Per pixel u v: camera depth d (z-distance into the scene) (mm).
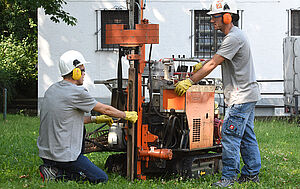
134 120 4508
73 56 4473
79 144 4430
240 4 13938
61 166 4355
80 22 13977
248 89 4672
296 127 10711
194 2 13906
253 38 14000
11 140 7742
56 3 12516
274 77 14023
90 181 4383
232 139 4691
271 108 13797
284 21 13977
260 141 8438
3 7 18828
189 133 4695
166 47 13969
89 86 14023
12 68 17969
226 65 4754
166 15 13930
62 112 4305
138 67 4586
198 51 14141
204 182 4691
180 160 4910
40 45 13945
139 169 4680
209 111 4934
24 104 18516
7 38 19438
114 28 4492
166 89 4719
